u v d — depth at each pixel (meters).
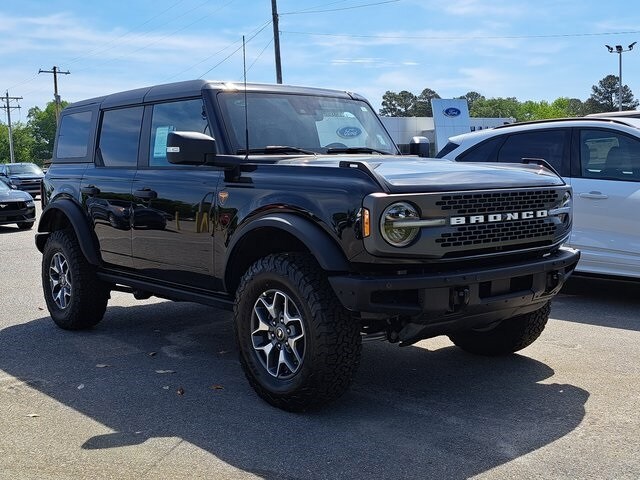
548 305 5.13
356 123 5.70
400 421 4.16
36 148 141.12
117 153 5.97
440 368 5.22
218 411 4.37
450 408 4.37
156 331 6.51
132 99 5.90
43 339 6.25
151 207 5.37
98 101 6.41
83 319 6.41
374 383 4.88
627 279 7.16
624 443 3.81
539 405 4.41
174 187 5.15
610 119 7.50
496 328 5.29
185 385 4.89
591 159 7.37
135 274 5.80
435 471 3.49
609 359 5.36
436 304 3.92
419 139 6.16
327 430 4.03
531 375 5.01
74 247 6.31
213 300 5.00
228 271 4.74
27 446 3.87
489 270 4.09
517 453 3.69
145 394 4.71
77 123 6.63
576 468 3.51
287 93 5.47
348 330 4.06
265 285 4.34
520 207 4.32
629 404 4.40
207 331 6.49
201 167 5.02
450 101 47.44
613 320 6.62
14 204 17.06
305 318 4.09
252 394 4.68
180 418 4.26
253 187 4.53
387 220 3.81
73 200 6.34
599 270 7.27
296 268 4.15
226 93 5.16
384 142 5.81
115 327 6.68
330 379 4.09
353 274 3.97
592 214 7.26
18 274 10.11
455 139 8.53
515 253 4.34
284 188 4.33
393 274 3.96
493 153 8.05
